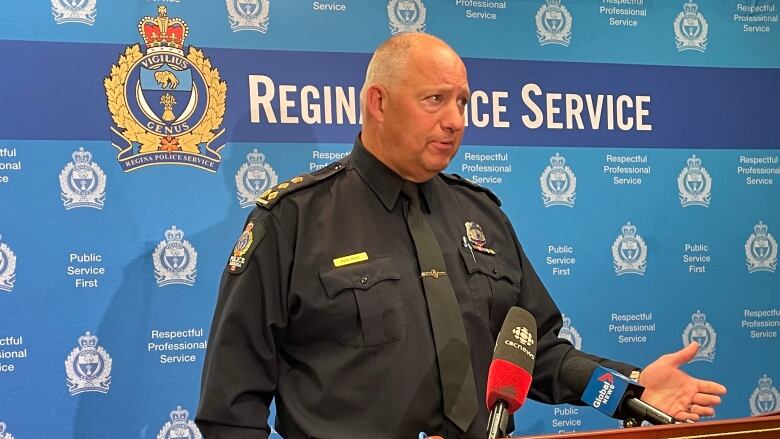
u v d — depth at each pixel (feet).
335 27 8.35
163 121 7.89
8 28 7.53
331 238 5.79
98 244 7.73
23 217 7.55
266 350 5.69
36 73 7.59
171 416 7.92
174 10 7.92
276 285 5.73
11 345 7.50
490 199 6.73
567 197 8.97
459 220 6.28
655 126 9.22
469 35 8.71
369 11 8.43
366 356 5.53
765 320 9.47
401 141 5.73
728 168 9.41
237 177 8.09
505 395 4.47
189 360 7.97
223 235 8.05
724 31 9.43
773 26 9.42
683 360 5.41
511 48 8.82
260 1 8.14
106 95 7.74
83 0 7.70
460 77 5.71
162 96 7.89
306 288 5.65
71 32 7.67
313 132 8.28
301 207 5.86
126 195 7.80
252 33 8.13
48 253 7.61
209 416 5.52
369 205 5.97
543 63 8.91
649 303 9.18
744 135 9.45
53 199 7.62
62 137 7.64
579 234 8.99
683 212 9.29
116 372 7.77
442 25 8.64
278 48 8.20
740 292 9.41
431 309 5.69
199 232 7.99
